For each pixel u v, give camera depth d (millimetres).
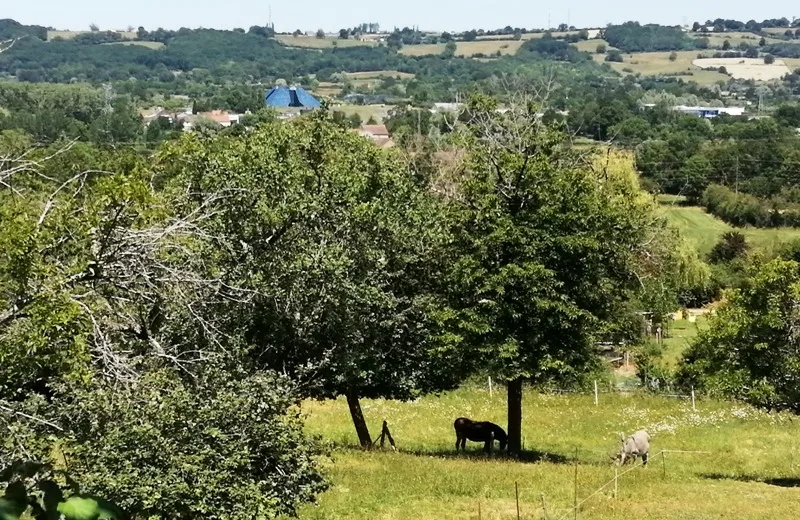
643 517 20625
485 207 29281
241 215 24266
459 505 20859
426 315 29031
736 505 22625
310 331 25500
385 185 28344
